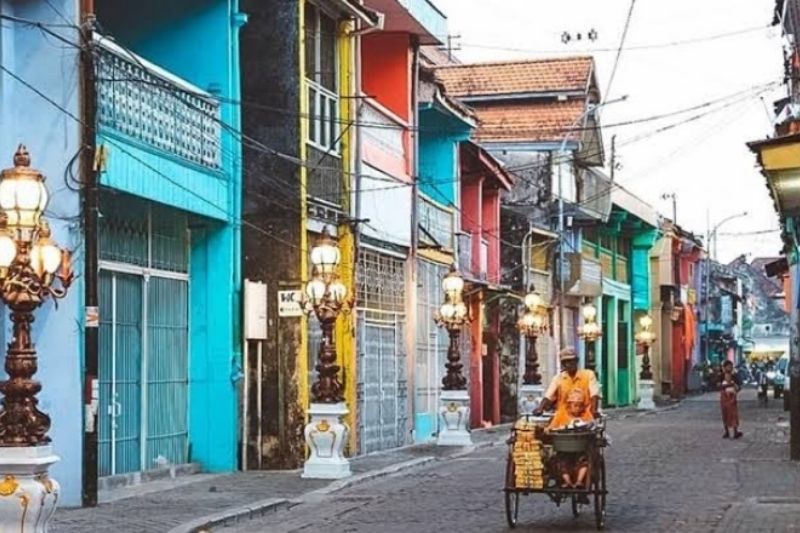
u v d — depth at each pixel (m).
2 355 15.25
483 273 36.72
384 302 26.77
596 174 46.34
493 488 19.19
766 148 17.31
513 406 39.19
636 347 57.66
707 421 38.91
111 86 16.88
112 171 16.78
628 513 15.85
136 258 18.88
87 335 15.67
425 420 29.83
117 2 21.34
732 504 16.72
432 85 30.44
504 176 37.84
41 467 11.45
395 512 16.28
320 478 19.89
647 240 57.66
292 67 21.75
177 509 15.75
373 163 25.84
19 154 11.84
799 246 25.72
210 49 21.09
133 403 18.78
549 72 43.88
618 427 35.62
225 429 20.80
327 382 20.20
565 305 45.25
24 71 15.88
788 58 26.45
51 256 11.83
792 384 23.78
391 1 25.81
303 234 21.64
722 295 85.62
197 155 19.73
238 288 21.12
